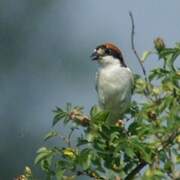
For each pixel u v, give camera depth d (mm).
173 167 10508
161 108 10703
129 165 10891
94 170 10898
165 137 10672
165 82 10961
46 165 10906
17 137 24828
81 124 10820
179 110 10539
